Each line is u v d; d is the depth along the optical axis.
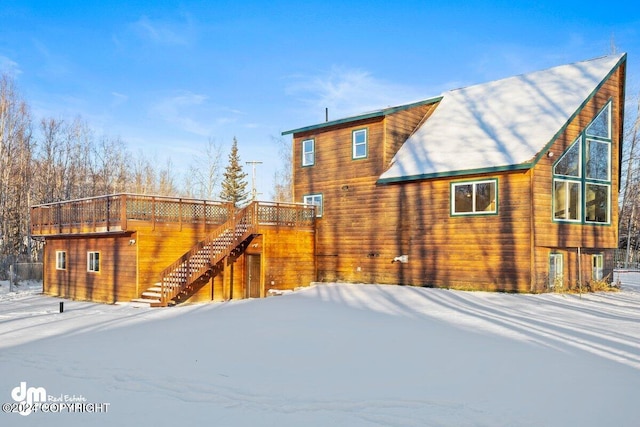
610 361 7.77
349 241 21.52
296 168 24.08
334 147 22.42
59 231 21.16
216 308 15.15
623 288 20.41
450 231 18.25
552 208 16.91
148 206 18.20
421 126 22.11
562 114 17.61
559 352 8.37
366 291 18.12
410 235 19.44
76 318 14.15
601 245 18.66
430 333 10.12
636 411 5.66
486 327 10.77
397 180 19.28
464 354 8.29
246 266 20.83
